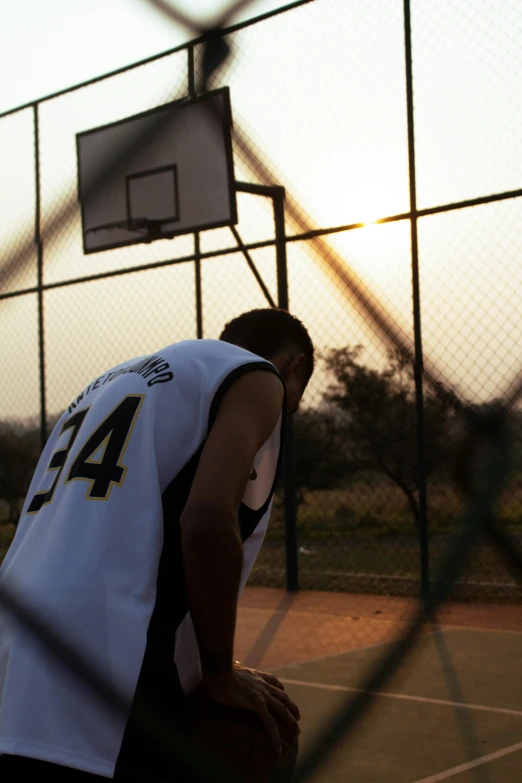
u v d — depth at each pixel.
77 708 1.25
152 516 1.34
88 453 1.41
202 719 1.42
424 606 1.71
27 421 8.59
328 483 8.45
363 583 7.08
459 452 1.94
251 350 1.69
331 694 3.83
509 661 4.39
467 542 1.77
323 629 5.44
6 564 1.43
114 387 1.48
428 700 3.72
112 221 7.67
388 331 3.29
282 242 6.74
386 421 7.01
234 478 1.30
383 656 1.69
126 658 1.26
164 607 1.36
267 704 1.48
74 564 1.30
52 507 1.40
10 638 1.34
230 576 1.28
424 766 2.93
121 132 6.77
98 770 1.22
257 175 5.11
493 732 3.28
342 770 2.91
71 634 1.26
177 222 7.18
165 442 1.38
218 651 1.33
